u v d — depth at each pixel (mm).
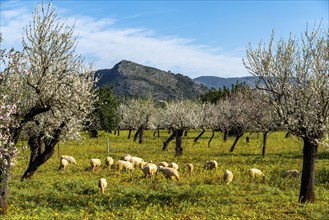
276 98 17344
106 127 63438
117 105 72250
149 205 16562
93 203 17234
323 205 16703
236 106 45531
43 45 17078
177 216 15227
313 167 17375
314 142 16969
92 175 25047
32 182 21656
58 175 25031
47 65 17078
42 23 17109
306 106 16719
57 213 15227
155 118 65125
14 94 16625
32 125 22516
